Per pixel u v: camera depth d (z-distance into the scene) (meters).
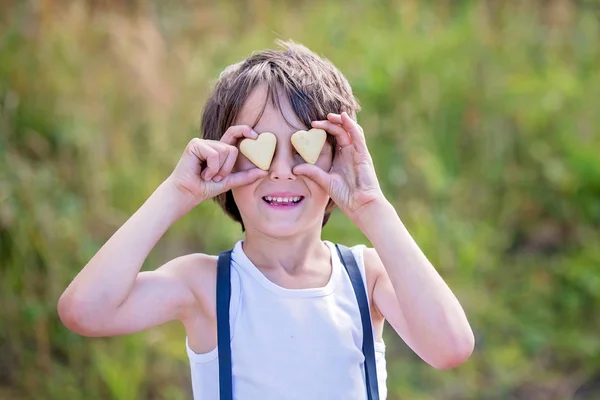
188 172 1.68
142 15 4.05
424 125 4.04
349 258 1.76
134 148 3.57
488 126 4.11
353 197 1.69
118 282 1.60
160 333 3.21
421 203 3.84
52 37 3.67
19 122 3.54
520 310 3.76
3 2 3.69
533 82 4.19
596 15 4.70
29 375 3.18
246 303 1.66
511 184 4.09
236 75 1.78
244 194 1.70
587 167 4.10
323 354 1.62
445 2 4.59
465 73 4.16
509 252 4.04
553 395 3.40
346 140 1.72
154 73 3.67
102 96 3.61
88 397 3.14
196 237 3.45
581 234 4.07
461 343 1.62
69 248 3.29
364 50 4.09
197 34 4.09
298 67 1.76
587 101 4.29
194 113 3.63
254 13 4.21
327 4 4.37
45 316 3.22
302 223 1.69
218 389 1.66
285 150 1.68
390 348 3.47
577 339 3.65
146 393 3.17
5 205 3.24
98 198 3.45
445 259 3.68
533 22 4.56
